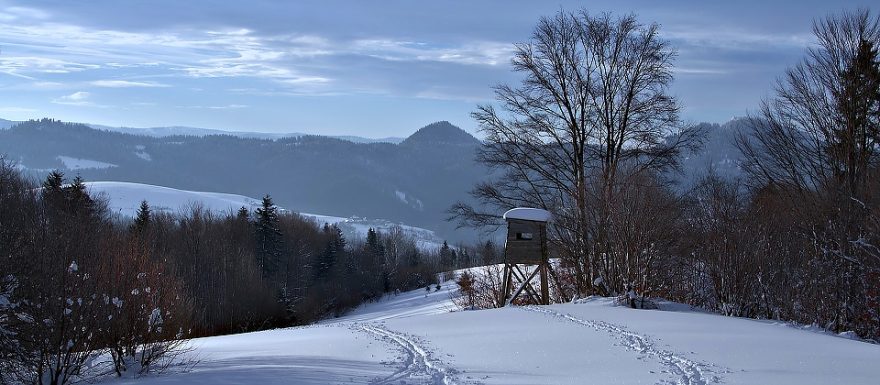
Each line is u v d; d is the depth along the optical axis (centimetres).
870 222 2147
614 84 2759
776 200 2598
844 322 2058
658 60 2694
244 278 5603
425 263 11919
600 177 2620
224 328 5234
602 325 1795
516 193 2898
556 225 2702
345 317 7281
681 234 2480
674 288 2548
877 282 1980
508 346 1541
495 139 2870
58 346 1290
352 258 10031
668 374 1185
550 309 2175
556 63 2764
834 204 2286
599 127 2789
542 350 1473
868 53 2495
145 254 1652
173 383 1185
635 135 2745
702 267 2489
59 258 1330
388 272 10375
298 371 1288
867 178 2428
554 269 2855
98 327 1378
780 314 2220
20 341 1289
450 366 1332
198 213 7500
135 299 1505
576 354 1409
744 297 2259
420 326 1992
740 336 1568
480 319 2047
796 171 2688
